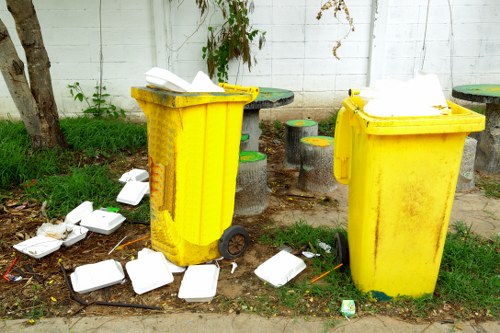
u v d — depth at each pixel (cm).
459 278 290
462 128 229
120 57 660
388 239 258
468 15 652
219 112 281
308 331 254
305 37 659
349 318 263
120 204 418
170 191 288
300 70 675
